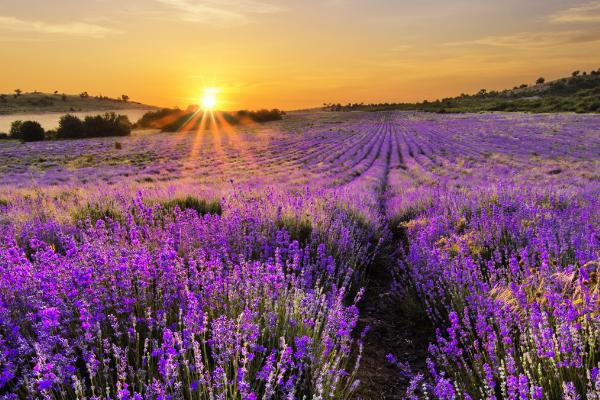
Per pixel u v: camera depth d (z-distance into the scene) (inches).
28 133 3494.1
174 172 1395.2
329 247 247.6
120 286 138.3
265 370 101.6
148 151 2273.6
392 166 1384.1
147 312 127.4
